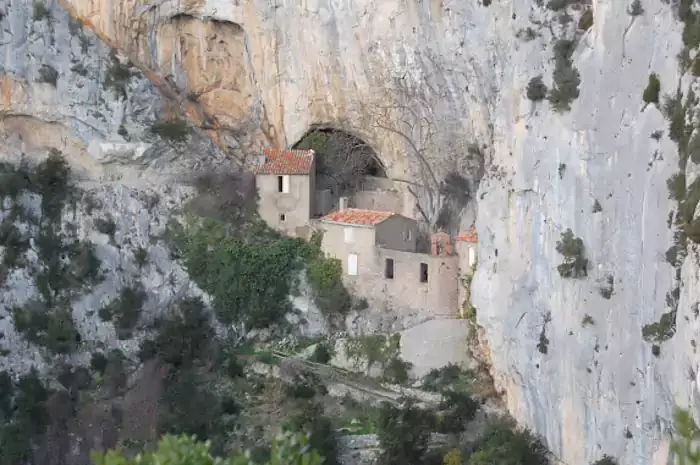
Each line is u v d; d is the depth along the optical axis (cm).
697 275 4075
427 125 6725
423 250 6931
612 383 4819
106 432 6612
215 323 7162
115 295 7356
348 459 5831
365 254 6825
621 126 4775
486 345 6169
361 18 6738
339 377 6500
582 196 4988
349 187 7469
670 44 4525
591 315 4947
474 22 5912
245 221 7388
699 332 3994
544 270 5322
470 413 5922
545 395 5391
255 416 6322
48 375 7100
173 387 6662
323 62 7150
